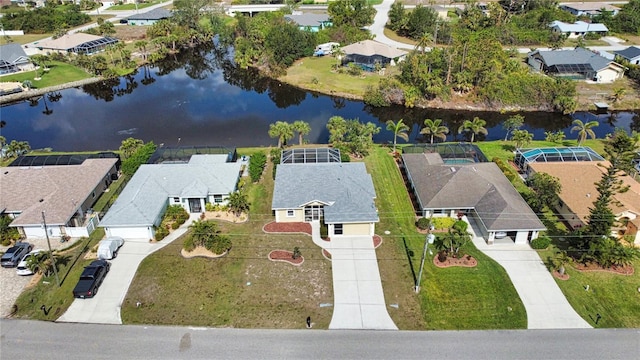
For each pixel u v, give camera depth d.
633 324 36.03
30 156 58.22
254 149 65.75
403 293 38.97
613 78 95.50
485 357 33.06
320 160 56.59
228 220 48.72
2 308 37.47
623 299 38.41
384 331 35.31
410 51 105.75
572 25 124.38
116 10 170.75
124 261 42.53
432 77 88.94
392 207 51.09
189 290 39.25
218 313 36.97
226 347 33.84
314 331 35.28
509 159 61.66
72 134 75.50
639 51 100.75
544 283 39.94
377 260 42.75
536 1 135.38
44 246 44.78
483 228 45.97
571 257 42.78
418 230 47.19
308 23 128.25
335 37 119.56
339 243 45.06
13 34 138.25
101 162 56.09
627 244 44.59
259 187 54.94
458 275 40.81
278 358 32.94
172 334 35.00
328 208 46.31
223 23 139.12
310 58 113.00
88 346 33.88
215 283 40.03
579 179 51.28
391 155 63.12
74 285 39.72
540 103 87.94
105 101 91.06
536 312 37.09
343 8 126.56
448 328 35.62
